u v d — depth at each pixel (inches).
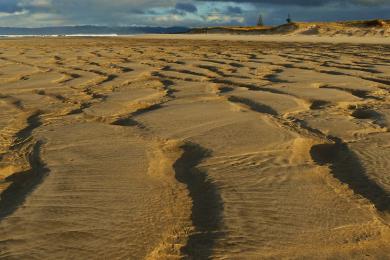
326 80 253.6
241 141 127.3
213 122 149.6
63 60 397.7
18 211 81.9
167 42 818.2
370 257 68.1
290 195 90.0
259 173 102.4
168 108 174.6
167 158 115.2
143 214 81.7
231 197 89.0
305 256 68.4
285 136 132.6
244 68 324.8
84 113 171.0
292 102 183.9
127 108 181.9
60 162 110.6
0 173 106.7
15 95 213.5
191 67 332.8
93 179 98.7
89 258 67.2
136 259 67.6
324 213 82.1
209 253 69.4
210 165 108.0
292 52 502.3
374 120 153.7
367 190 92.7
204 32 2289.6
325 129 141.6
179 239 73.5
